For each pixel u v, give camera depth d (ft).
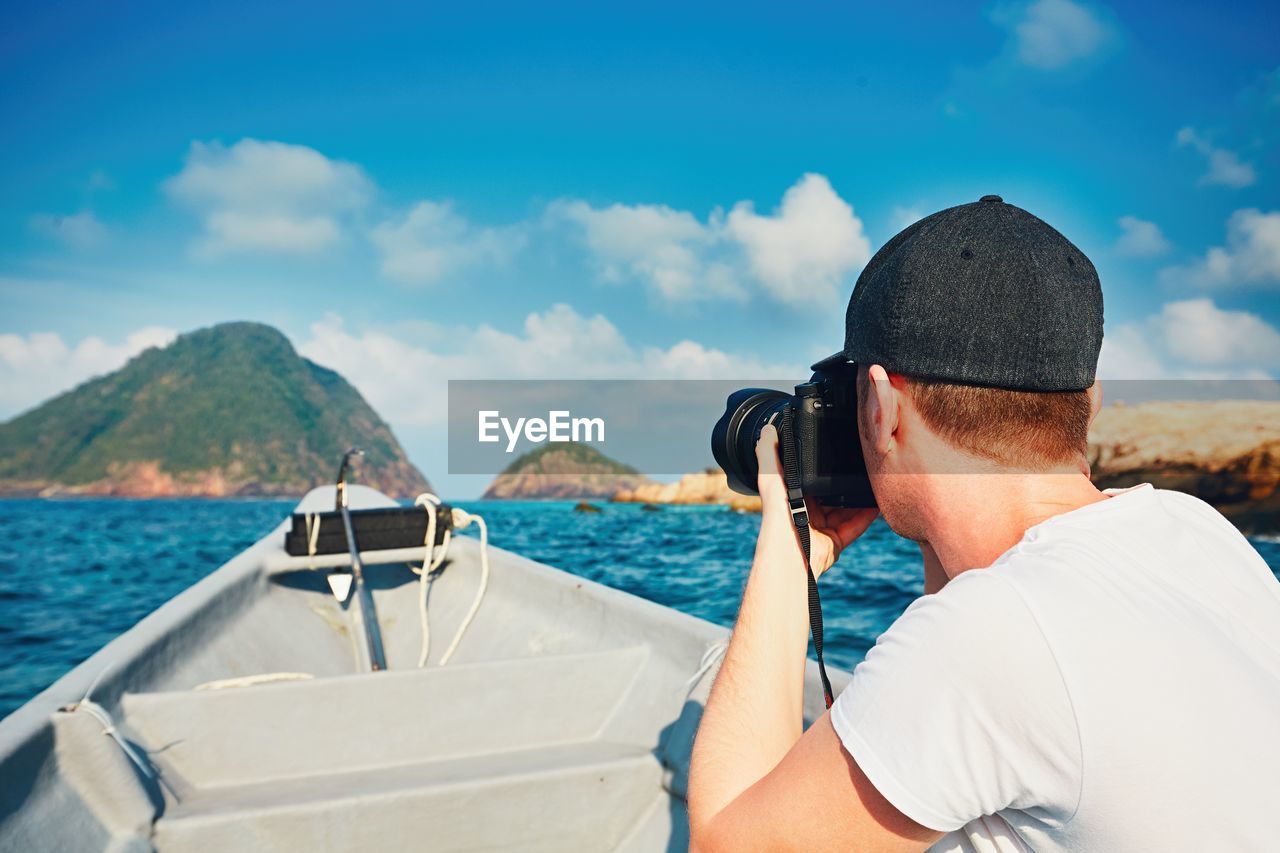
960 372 2.68
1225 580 2.66
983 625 2.38
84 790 5.52
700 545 42.01
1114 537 2.62
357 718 6.77
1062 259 2.71
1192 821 2.21
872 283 2.95
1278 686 2.44
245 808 5.76
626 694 7.55
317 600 12.14
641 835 6.41
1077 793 2.29
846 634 19.40
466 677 7.09
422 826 6.05
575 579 10.23
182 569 58.85
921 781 2.39
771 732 2.99
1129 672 2.28
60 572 56.75
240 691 6.57
